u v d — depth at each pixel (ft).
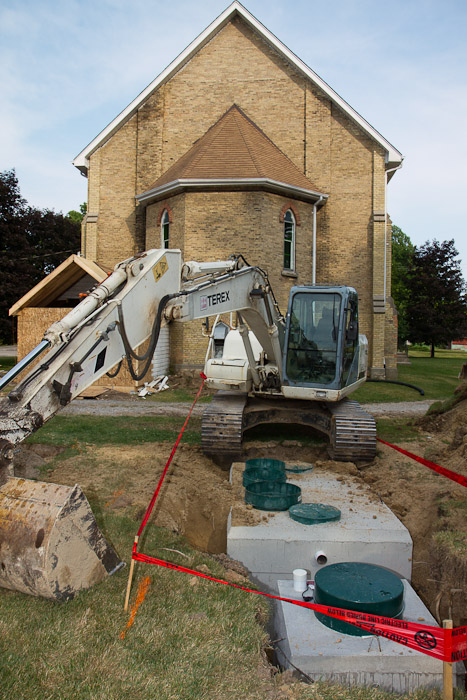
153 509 24.38
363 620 15.49
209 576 19.33
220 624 16.15
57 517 15.52
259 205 66.03
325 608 16.08
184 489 27.58
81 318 17.38
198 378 65.67
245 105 76.48
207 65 76.95
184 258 67.10
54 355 16.84
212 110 76.89
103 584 17.15
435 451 34.91
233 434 32.48
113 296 19.03
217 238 66.64
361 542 22.81
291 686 14.06
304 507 25.14
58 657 13.64
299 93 75.41
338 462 32.91
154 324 20.57
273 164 69.62
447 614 19.88
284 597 18.74
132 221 78.28
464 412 41.11
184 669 13.92
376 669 15.42
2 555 15.57
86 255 78.48
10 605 15.64
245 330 34.65
